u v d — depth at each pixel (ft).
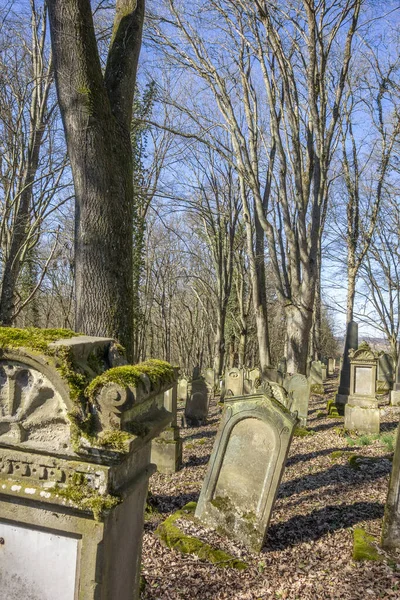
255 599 14.73
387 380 64.59
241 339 92.89
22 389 8.93
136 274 60.08
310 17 43.83
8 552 9.21
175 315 139.54
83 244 20.22
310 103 46.78
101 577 8.70
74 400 8.42
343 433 37.58
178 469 30.50
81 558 8.71
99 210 20.20
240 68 52.49
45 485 8.70
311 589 14.97
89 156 20.08
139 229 58.95
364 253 77.87
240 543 18.37
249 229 59.41
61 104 20.40
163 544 18.34
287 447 18.69
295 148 48.29
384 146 70.85
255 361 140.56
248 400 19.56
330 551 17.54
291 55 50.55
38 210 46.42
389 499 17.11
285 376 50.14
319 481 25.80
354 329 50.24
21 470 8.88
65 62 20.08
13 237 43.11
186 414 46.21
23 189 42.27
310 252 50.21
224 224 88.63
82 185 20.24
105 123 20.47
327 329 150.51
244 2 46.39
